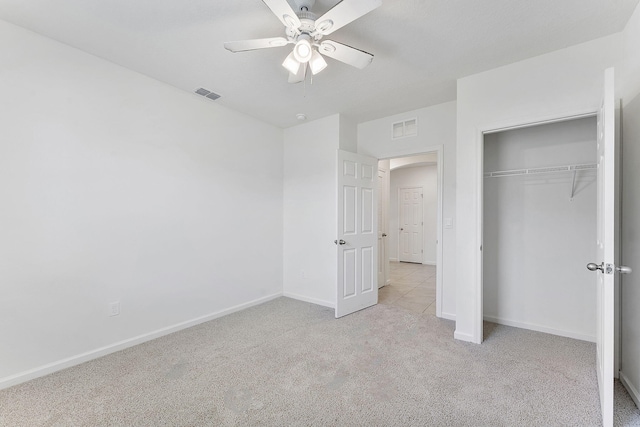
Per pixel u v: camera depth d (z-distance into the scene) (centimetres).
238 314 344
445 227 332
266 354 244
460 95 272
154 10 185
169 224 290
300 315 340
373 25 198
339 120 369
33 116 210
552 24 197
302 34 175
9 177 200
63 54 223
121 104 255
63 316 223
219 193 336
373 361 231
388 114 371
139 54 237
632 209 187
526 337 274
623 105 202
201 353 246
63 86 223
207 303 323
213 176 330
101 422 165
